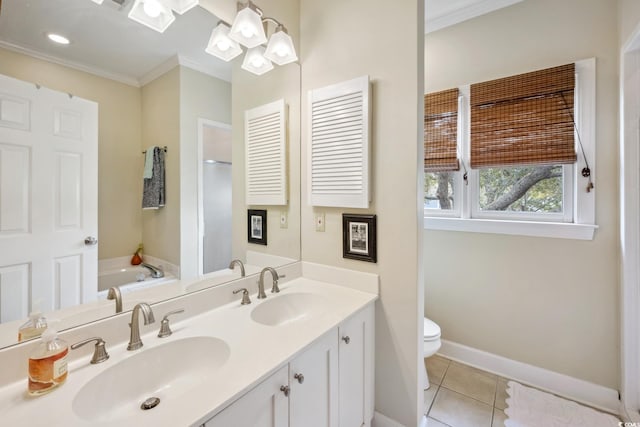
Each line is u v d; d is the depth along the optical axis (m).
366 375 1.47
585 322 1.77
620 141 1.59
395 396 1.50
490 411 1.70
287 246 1.78
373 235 1.52
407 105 1.41
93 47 1.05
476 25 2.10
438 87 2.27
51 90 0.96
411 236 1.42
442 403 1.77
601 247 1.71
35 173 0.92
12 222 0.88
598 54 1.70
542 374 1.90
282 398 0.93
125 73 1.14
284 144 1.78
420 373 1.48
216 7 1.40
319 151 1.66
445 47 2.23
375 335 1.55
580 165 1.76
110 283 1.09
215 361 1.02
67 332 0.91
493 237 2.06
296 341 1.04
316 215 1.76
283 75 1.76
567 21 1.79
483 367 2.11
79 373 0.85
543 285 1.89
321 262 1.75
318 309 1.50
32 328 0.89
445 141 2.23
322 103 1.64
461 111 2.19
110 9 1.09
